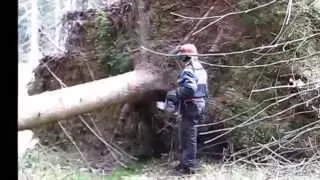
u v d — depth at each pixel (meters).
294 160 6.46
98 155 7.26
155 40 7.24
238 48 7.20
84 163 6.66
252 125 6.79
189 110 6.16
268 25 7.07
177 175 6.25
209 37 7.36
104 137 7.49
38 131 7.54
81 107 5.98
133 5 7.41
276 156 6.54
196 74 6.14
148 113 7.22
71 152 7.31
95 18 8.05
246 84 7.10
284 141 6.17
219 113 6.98
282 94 6.92
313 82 6.21
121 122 7.51
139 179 5.99
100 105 6.27
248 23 7.17
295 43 6.91
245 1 7.20
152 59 7.05
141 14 7.25
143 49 6.50
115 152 7.20
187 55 6.02
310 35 6.54
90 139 7.48
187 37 7.32
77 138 7.54
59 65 8.17
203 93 6.23
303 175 5.72
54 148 7.07
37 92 8.21
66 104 5.77
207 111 7.02
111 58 7.74
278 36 6.06
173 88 6.98
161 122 7.25
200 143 7.05
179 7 7.43
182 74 6.14
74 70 8.06
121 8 7.76
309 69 6.90
